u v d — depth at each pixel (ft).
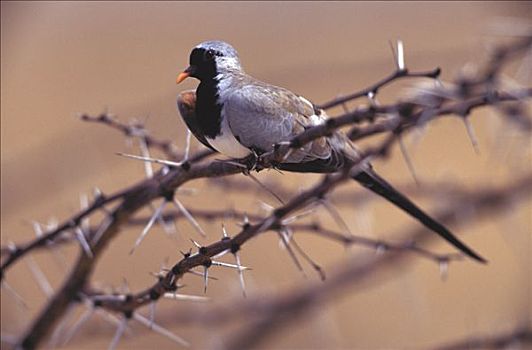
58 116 61.46
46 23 66.49
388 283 43.32
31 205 49.21
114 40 68.39
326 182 25.55
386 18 65.77
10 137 59.98
